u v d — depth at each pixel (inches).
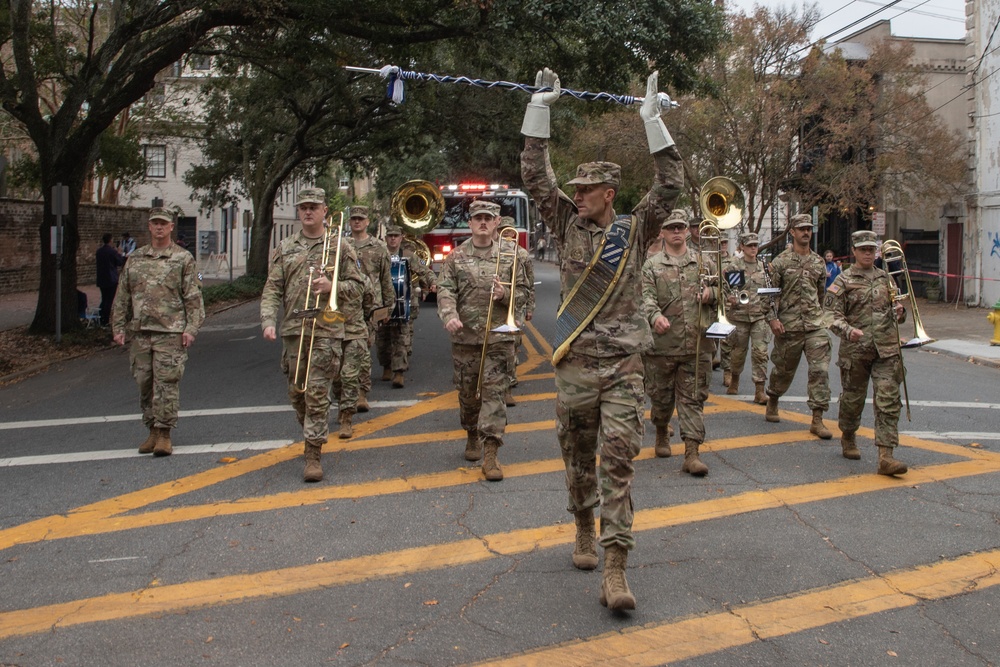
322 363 270.1
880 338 276.2
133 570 198.2
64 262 647.1
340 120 1023.6
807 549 209.3
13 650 160.1
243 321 806.5
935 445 319.0
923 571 195.9
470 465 287.1
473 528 223.9
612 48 603.8
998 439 330.0
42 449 319.6
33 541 218.5
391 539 216.4
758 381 396.8
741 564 199.6
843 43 1149.1
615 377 173.3
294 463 290.8
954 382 475.5
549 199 181.3
